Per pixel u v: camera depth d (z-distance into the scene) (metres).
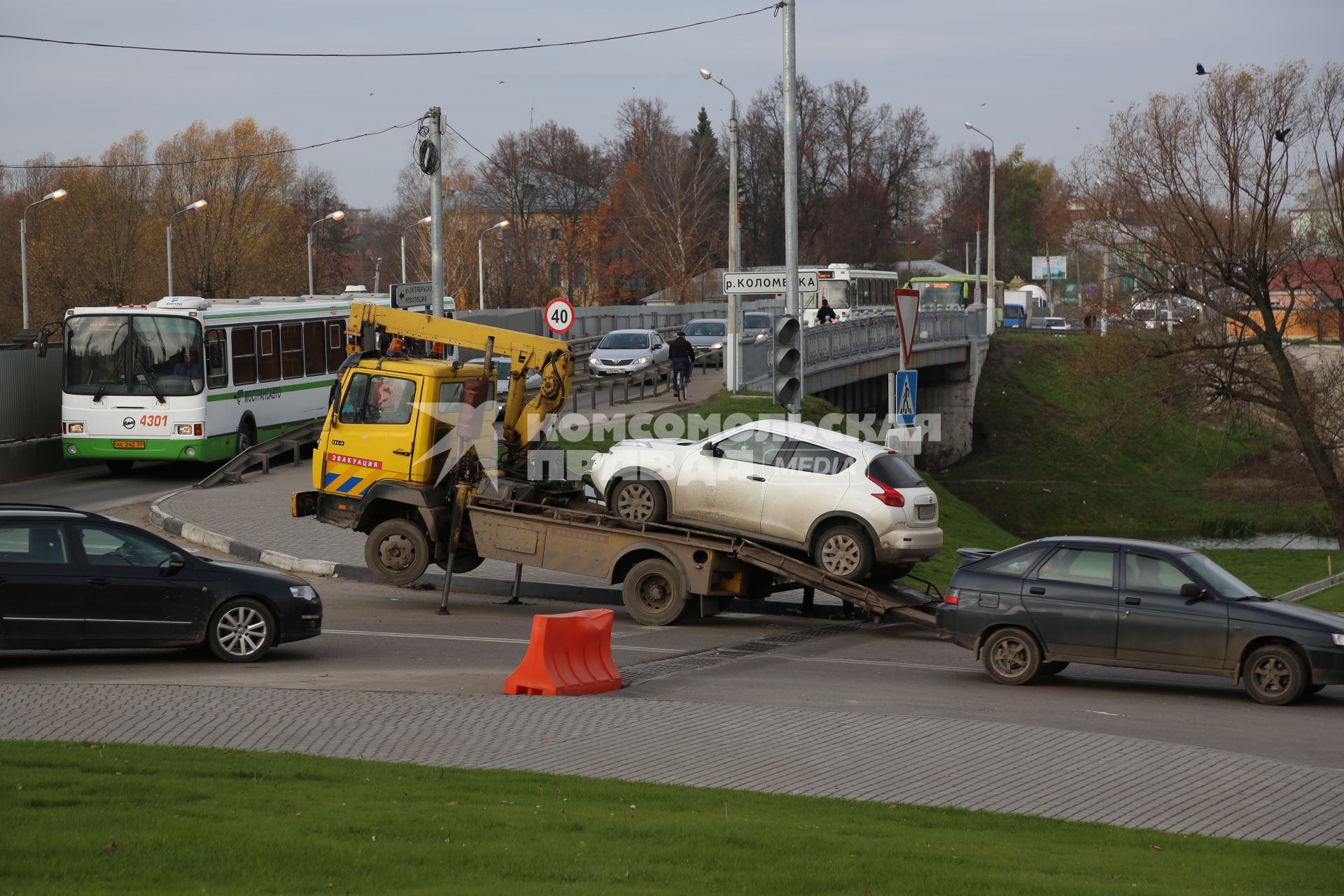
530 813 10.00
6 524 16.62
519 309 72.81
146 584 17.02
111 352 36.06
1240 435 56.25
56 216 96.56
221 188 98.44
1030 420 83.88
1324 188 51.31
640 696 16.12
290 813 9.66
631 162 122.69
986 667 18.19
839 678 17.92
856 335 60.69
